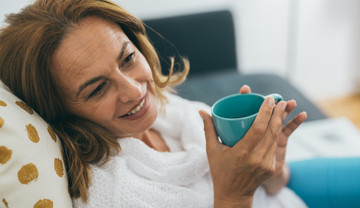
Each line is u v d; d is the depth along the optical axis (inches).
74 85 22.6
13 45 22.1
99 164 26.0
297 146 43.5
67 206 22.6
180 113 34.1
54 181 22.0
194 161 29.0
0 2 50.6
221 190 24.4
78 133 26.0
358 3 82.2
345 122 47.6
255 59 88.2
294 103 22.5
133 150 27.9
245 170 22.8
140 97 24.0
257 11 80.8
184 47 66.4
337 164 35.5
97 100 23.6
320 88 92.2
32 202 20.5
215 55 68.9
